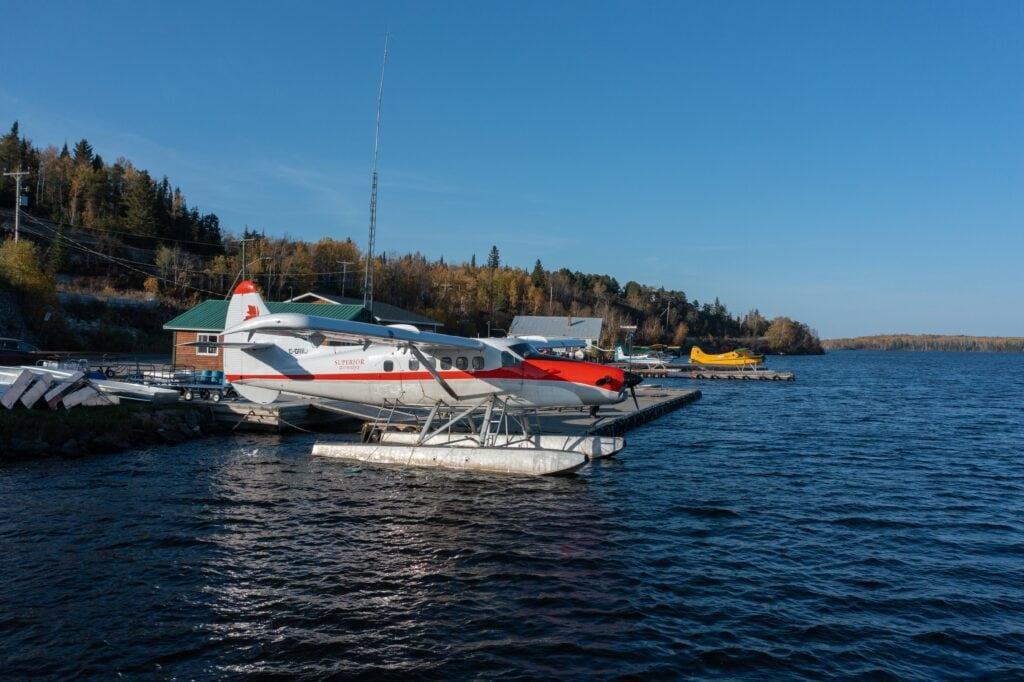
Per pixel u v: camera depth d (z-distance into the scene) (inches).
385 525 376.2
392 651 226.4
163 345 2007.9
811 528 394.9
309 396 614.5
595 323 2689.5
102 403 678.5
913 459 652.1
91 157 3804.1
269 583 286.2
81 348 1727.4
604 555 332.2
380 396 581.6
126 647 225.8
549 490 466.9
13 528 358.0
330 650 226.5
